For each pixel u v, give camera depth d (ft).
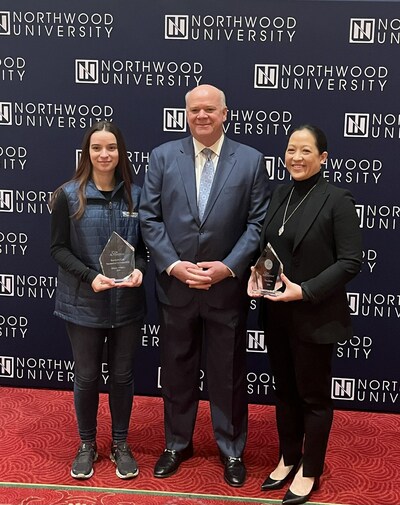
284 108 10.09
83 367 8.32
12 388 11.25
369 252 10.33
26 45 10.31
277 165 10.25
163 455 8.78
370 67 9.84
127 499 7.94
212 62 10.09
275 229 7.57
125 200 8.13
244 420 8.75
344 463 8.95
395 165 10.07
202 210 8.00
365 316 10.52
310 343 7.46
